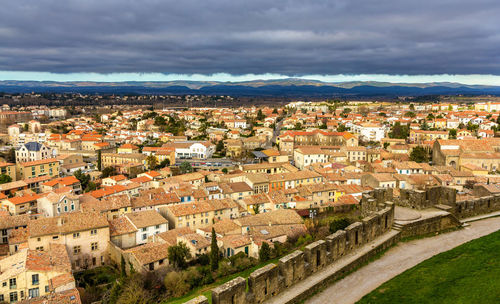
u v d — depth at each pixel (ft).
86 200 405.80
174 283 217.36
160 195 406.00
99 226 298.35
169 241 287.28
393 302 100.78
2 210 363.76
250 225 317.42
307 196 429.38
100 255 300.20
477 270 111.14
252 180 458.50
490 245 129.80
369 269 121.60
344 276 117.29
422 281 109.81
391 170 495.00
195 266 256.52
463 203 168.76
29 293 222.48
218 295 88.63
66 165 616.80
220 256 272.92
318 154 623.36
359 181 493.36
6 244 317.22
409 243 142.00
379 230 139.13
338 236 121.19
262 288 98.58
